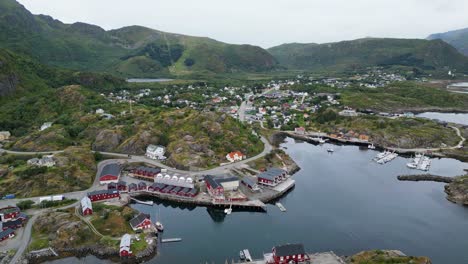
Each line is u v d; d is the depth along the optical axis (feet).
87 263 341.00
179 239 387.14
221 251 364.79
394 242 388.78
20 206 431.02
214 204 474.90
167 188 502.79
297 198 507.71
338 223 431.02
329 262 331.36
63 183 492.54
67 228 374.84
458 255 365.61
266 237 395.55
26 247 356.18
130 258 347.36
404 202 497.87
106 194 469.98
